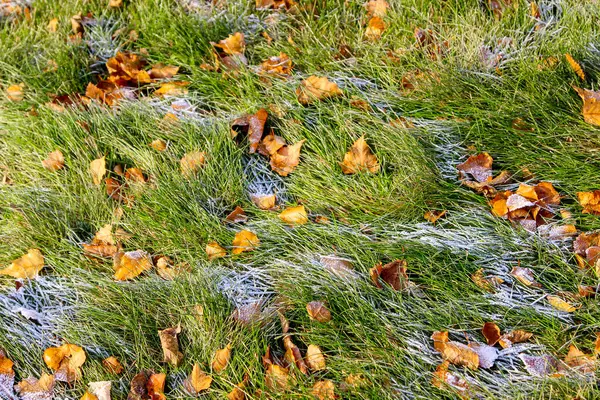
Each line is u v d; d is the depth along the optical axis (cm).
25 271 172
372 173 177
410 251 169
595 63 184
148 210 176
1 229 176
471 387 158
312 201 176
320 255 170
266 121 184
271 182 179
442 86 184
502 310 163
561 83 182
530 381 158
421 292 166
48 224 175
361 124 181
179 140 182
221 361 161
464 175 176
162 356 163
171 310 166
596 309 162
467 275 167
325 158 179
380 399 157
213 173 178
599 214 170
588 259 166
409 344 161
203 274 169
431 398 157
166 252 172
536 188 173
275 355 163
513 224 171
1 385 162
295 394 158
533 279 166
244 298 167
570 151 175
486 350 160
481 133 179
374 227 172
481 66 186
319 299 165
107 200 177
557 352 160
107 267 172
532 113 179
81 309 168
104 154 183
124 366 163
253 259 171
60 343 165
